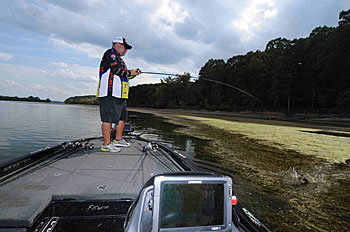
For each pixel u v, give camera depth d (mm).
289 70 45406
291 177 4312
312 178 4270
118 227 1527
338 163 5418
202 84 73188
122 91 2924
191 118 25781
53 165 2361
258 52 62344
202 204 1077
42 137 9438
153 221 1016
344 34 34562
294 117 32000
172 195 1053
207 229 1058
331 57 36562
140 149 3346
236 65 65250
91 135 10469
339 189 3752
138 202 1182
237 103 60094
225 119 25328
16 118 18812
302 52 46125
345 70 35562
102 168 2320
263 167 4996
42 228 1442
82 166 2363
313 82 43688
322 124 21812
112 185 1844
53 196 1613
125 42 3031
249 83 59438
